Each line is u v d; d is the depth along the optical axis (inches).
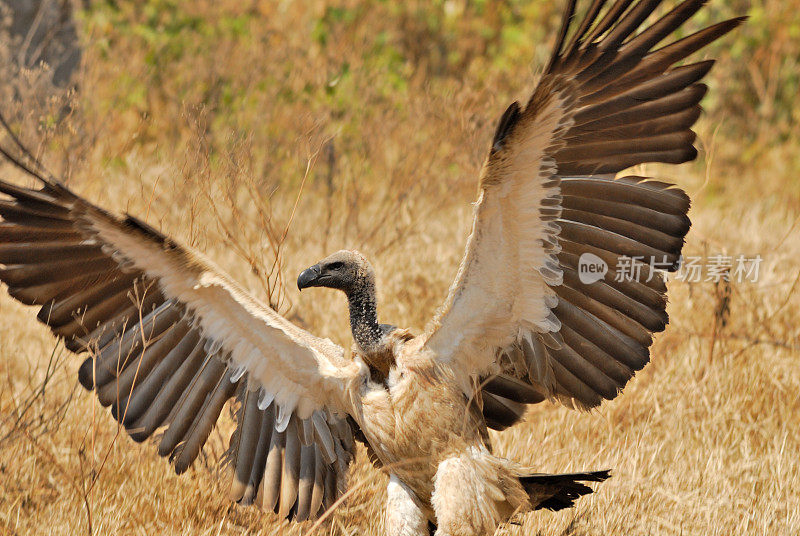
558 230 319.9
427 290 527.2
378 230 585.3
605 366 340.2
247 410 358.6
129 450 402.0
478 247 318.3
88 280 339.0
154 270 336.8
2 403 412.2
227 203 476.1
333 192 626.8
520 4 880.9
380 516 380.5
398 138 647.8
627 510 377.7
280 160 629.3
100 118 634.8
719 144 833.5
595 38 295.9
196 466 405.7
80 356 460.1
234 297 336.5
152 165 608.1
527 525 371.6
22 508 370.6
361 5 823.1
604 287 330.3
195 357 349.4
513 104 291.9
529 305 332.2
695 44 299.9
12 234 333.1
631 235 326.0
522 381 354.9
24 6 733.9
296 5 795.4
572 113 304.2
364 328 349.7
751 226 658.8
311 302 506.3
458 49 843.4
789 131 866.1
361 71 708.0
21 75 587.2
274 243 507.2
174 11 760.3
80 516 357.7
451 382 340.2
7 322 485.7
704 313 514.3
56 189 323.9
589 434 436.8
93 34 732.0
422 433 338.3
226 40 729.0
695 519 375.2
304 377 349.4
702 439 427.5
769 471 405.4
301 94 666.8
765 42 878.4
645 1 298.7
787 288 537.6
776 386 460.1
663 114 310.8
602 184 321.4
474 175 595.2
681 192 320.2
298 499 361.7
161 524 369.1
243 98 657.0
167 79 702.5
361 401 343.9
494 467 341.7
